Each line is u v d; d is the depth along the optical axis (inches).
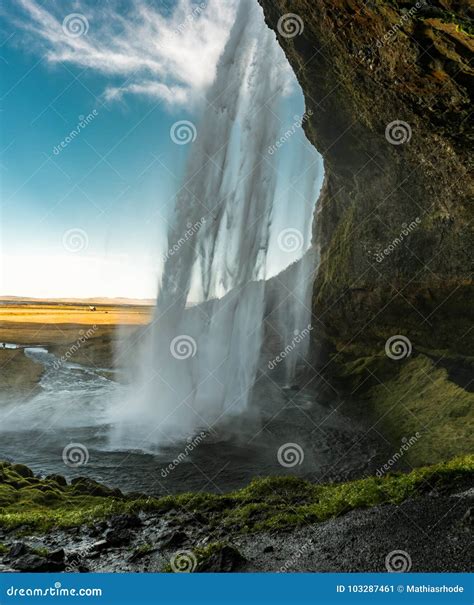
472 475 491.5
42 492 585.6
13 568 337.4
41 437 985.5
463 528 355.3
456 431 846.5
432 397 1002.7
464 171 840.3
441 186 987.9
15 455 876.6
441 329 1140.5
